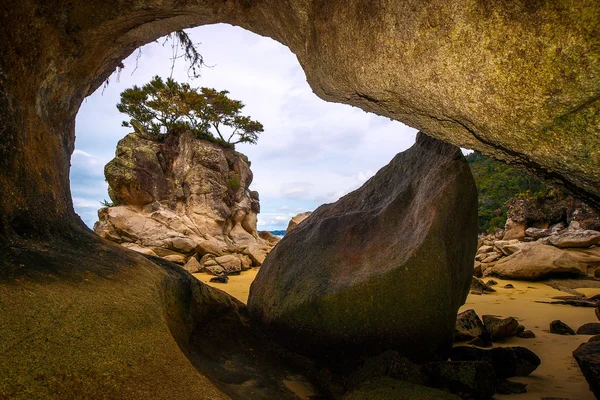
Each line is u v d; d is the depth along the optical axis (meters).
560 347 4.69
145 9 4.36
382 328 3.85
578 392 3.27
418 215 4.30
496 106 2.38
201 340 4.04
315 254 5.00
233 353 4.09
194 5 4.56
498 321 5.26
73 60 4.13
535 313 7.08
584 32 1.82
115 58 5.19
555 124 2.20
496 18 2.12
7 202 2.87
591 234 15.64
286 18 4.02
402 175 5.41
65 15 3.72
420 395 2.83
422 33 2.52
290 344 4.39
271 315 4.68
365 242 4.75
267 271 5.51
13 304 2.12
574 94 1.99
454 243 3.95
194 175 24.61
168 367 2.22
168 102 27.69
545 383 3.50
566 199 29.50
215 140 28.39
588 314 6.88
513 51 2.12
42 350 1.91
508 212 33.28
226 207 25.12
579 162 2.29
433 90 2.71
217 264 15.09
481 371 3.17
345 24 3.18
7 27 3.07
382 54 2.88
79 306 2.39
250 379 3.51
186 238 19.36
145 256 4.72
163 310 3.16
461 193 4.10
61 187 3.96
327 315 4.02
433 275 3.72
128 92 27.27
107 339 2.21
